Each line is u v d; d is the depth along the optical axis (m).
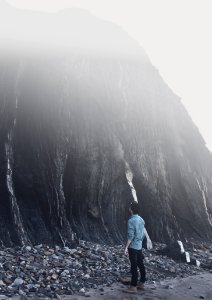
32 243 13.36
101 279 10.30
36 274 9.75
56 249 13.10
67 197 16.45
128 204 18.72
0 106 15.87
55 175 15.87
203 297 9.74
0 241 12.53
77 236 15.45
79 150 17.48
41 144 16.20
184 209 21.55
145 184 20.12
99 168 17.95
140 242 9.70
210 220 22.55
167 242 18.84
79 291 8.91
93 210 17.14
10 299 7.51
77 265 11.39
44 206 14.92
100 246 14.91
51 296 8.20
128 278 10.54
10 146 15.47
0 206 13.88
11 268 9.72
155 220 19.47
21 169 15.29
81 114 18.70
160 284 10.74
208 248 19.03
